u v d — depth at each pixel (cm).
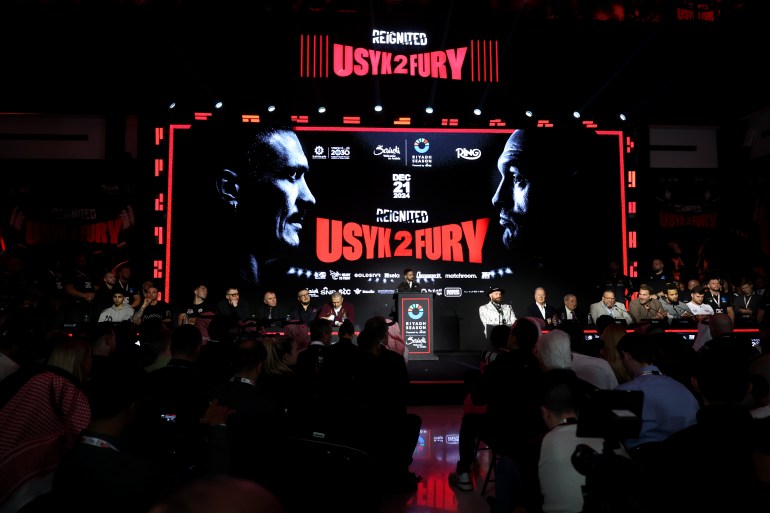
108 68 1316
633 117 1385
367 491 359
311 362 570
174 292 1238
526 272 1300
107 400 246
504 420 417
